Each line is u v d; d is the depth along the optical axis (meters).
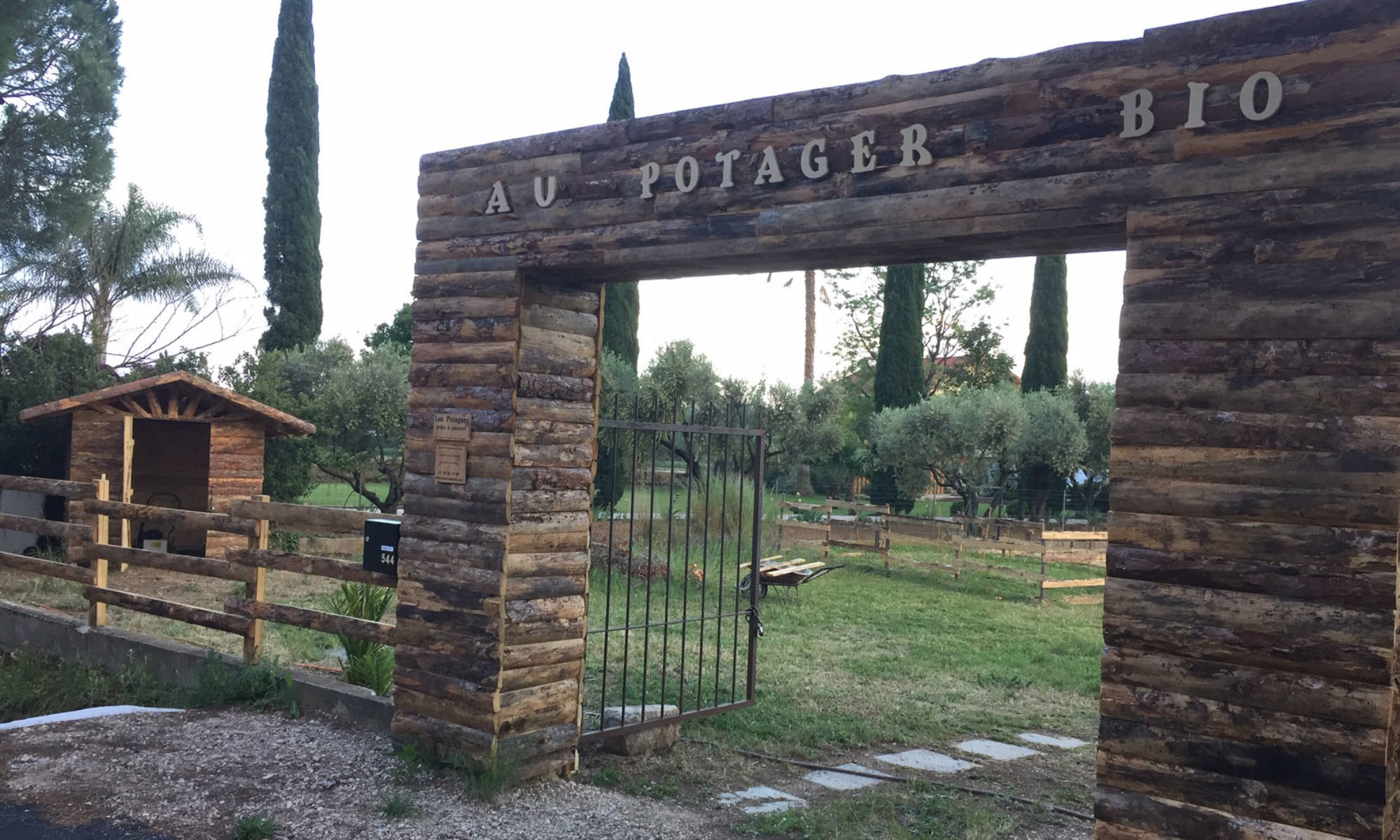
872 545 20.33
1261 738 3.91
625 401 17.48
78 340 19.16
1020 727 8.54
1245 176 4.01
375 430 20.80
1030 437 25.98
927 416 26.42
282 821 5.36
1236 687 3.96
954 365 50.44
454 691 6.27
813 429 26.27
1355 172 3.80
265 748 6.55
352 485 21.28
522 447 6.25
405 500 6.66
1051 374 33.47
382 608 8.29
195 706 7.57
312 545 17.56
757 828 5.68
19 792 5.64
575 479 6.59
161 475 18.86
